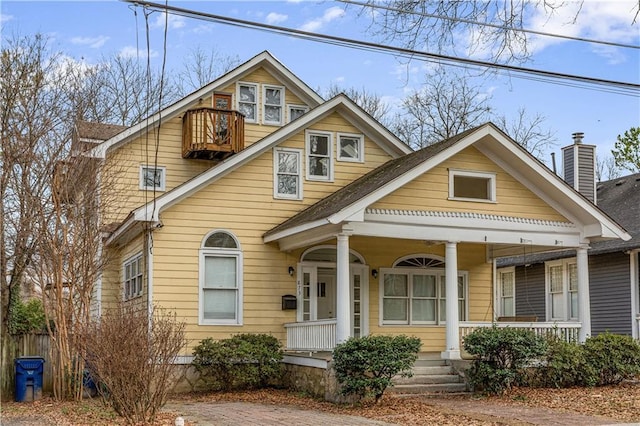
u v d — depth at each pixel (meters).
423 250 21.39
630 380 18.31
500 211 18.38
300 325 18.38
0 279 17.52
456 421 12.66
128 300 20.12
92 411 13.99
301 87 23.69
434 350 21.11
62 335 16.69
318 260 19.94
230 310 18.91
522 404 14.77
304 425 12.23
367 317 20.42
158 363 12.41
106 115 27.31
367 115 20.98
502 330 16.41
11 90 18.62
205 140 21.25
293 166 20.28
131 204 21.27
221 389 18.03
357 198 16.44
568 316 26.70
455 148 17.44
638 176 28.47
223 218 19.12
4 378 17.62
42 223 17.08
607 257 25.05
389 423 12.48
